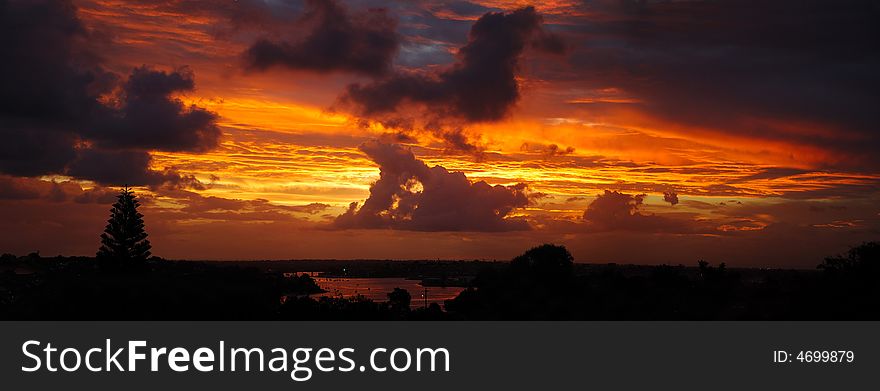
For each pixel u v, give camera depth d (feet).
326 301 351.67
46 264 461.37
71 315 284.20
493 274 374.43
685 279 340.18
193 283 342.44
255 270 510.58
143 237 409.08
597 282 364.38
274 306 339.77
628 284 338.34
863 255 287.07
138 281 331.16
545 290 338.13
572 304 308.60
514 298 334.24
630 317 281.33
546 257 374.22
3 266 436.76
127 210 405.39
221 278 403.54
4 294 313.94
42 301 297.33
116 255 400.47
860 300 261.65
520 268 371.35
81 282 319.68
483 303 344.28
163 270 434.71
